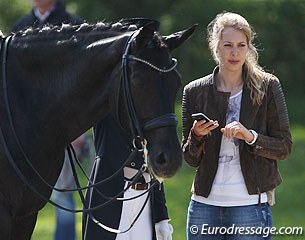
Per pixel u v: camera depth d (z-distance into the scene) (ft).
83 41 29.94
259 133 32.63
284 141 32.60
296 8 146.20
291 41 145.59
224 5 139.03
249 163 32.71
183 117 33.96
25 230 31.55
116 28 29.84
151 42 28.17
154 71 27.78
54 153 30.63
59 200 48.80
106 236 33.63
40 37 30.63
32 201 30.73
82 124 30.12
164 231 34.78
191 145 32.58
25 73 30.55
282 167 92.99
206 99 33.22
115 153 33.88
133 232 34.35
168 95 27.73
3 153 30.32
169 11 139.85
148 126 27.61
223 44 32.48
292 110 134.31
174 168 27.30
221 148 32.91
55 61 30.14
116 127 33.94
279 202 72.33
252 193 32.73
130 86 28.04
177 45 28.86
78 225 62.13
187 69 137.18
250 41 32.73
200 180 33.24
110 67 29.07
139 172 29.53
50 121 30.27
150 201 34.63
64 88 29.94
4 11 140.77
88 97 29.71
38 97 30.32
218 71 33.60
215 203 33.09
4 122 30.45
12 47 30.86
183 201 72.95
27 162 30.32
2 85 30.58
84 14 136.77
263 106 32.76
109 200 30.19
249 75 32.73
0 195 30.40
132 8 140.15
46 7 49.44
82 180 78.43
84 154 50.96
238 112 32.83
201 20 135.74
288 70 145.79
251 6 143.84
